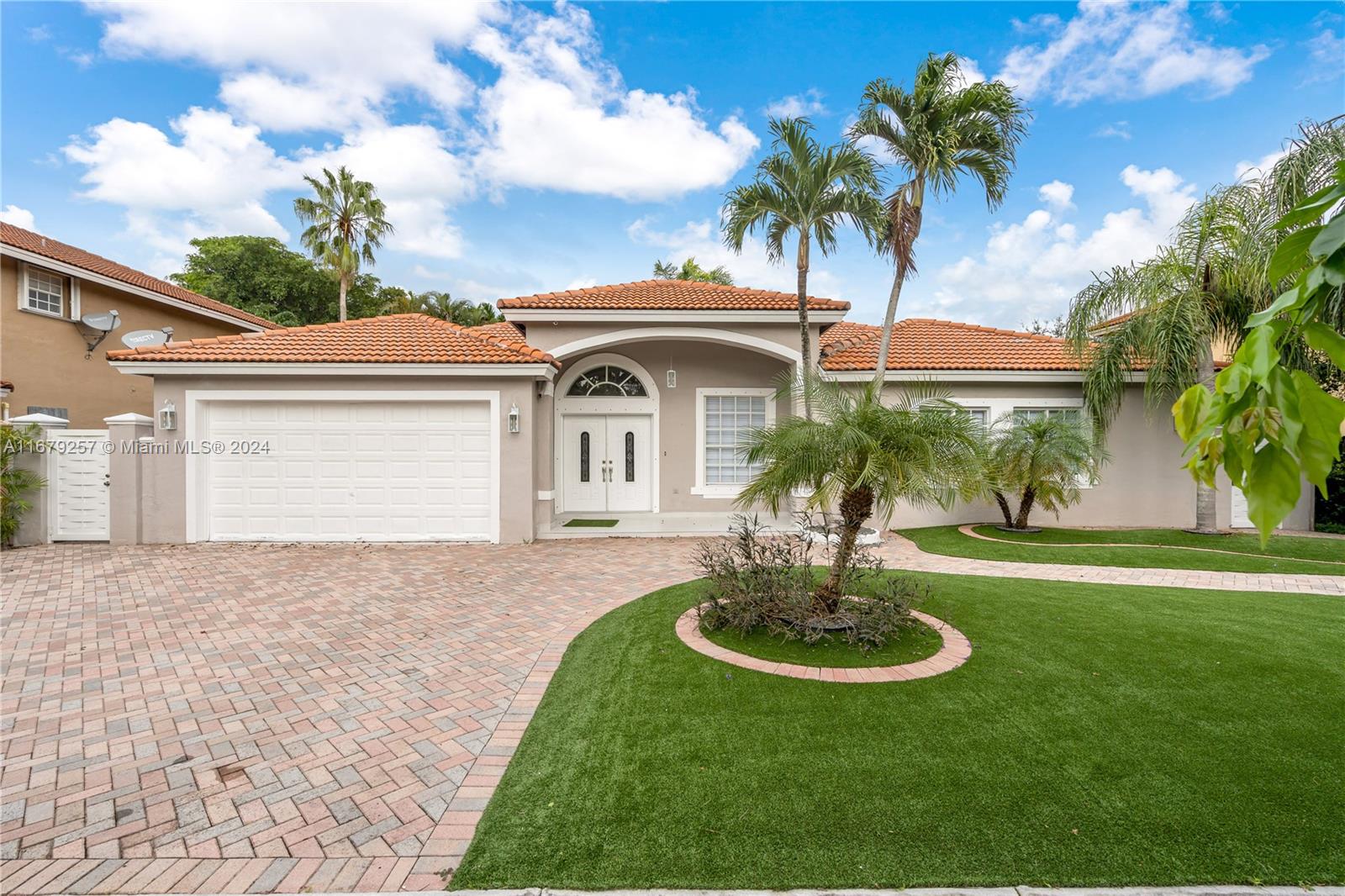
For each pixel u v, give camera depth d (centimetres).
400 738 445
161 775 397
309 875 303
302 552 1127
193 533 1211
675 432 1570
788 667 551
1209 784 362
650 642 629
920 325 1795
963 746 410
